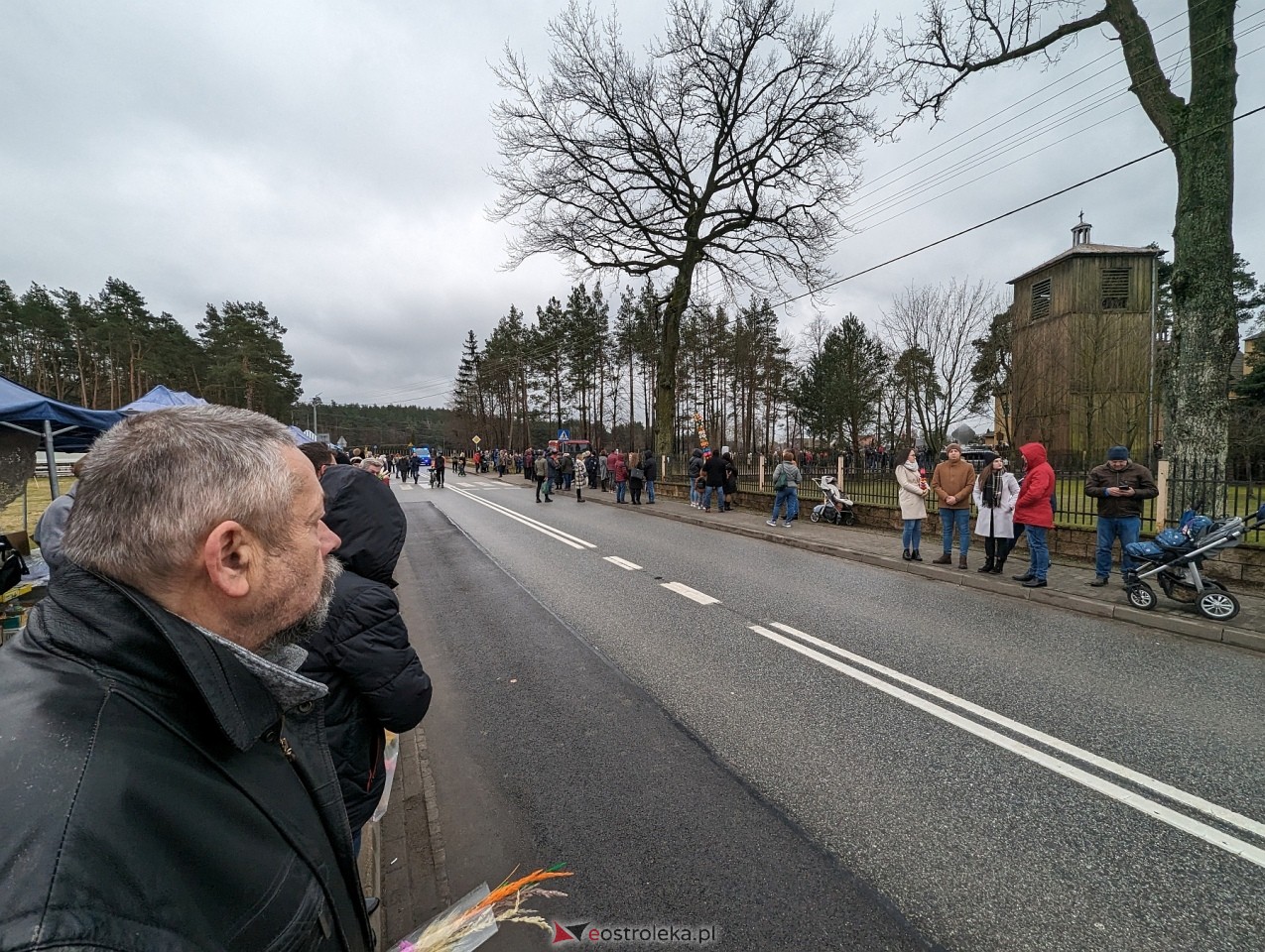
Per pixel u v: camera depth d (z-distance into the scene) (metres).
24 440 8.13
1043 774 3.04
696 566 8.52
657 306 22.28
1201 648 4.96
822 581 7.53
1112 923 2.08
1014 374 20.59
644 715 3.78
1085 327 20.25
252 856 0.75
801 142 18.77
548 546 10.45
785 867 2.39
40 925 0.47
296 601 0.97
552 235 20.66
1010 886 2.27
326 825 0.99
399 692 1.75
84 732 0.62
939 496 7.91
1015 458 15.02
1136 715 3.70
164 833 0.64
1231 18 8.00
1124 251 24.41
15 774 0.56
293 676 0.88
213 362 43.28
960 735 3.45
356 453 15.41
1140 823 2.63
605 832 2.64
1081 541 8.10
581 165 20.03
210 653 0.77
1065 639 5.21
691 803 2.83
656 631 5.50
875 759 3.20
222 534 0.83
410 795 2.98
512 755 3.34
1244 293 26.34
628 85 18.66
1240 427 16.05
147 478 0.79
